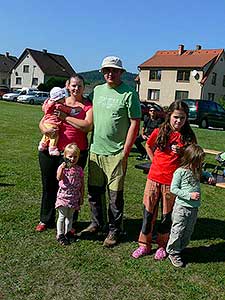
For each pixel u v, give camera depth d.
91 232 4.58
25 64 68.94
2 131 13.87
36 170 7.68
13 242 4.23
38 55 69.25
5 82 77.50
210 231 5.02
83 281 3.53
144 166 6.09
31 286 3.38
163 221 4.10
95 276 3.62
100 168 4.36
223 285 3.64
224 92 50.31
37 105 39.09
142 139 10.16
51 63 69.56
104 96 4.22
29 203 5.56
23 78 69.31
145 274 3.72
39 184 6.62
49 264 3.79
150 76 50.81
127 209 5.66
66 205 4.19
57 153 4.30
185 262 4.05
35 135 13.30
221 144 14.84
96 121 4.30
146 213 4.10
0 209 5.22
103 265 3.84
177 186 3.86
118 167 4.25
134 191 6.71
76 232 4.62
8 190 6.14
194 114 24.11
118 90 4.16
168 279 3.66
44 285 3.42
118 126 4.19
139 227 4.96
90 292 3.36
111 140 4.25
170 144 3.99
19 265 3.74
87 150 4.59
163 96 49.75
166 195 4.03
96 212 4.56
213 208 6.09
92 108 4.38
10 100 43.28
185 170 3.85
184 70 48.19
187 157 3.84
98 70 4.46
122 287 3.47
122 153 4.23
